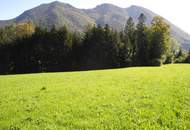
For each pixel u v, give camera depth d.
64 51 96.62
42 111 14.89
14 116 13.91
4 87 28.81
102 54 97.69
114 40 98.38
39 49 95.19
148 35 98.56
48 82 32.97
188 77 33.97
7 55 95.62
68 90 23.75
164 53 96.56
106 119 12.69
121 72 50.31
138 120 12.39
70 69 96.88
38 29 99.94
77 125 11.81
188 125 11.48
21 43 97.00
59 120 12.72
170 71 49.41
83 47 98.81
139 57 97.81
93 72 53.91
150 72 47.72
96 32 100.00
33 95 21.48
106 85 26.81
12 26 126.25
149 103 16.25
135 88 23.67
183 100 16.95
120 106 15.65
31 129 11.30
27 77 44.00
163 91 21.20
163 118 12.60
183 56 118.31
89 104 16.50
